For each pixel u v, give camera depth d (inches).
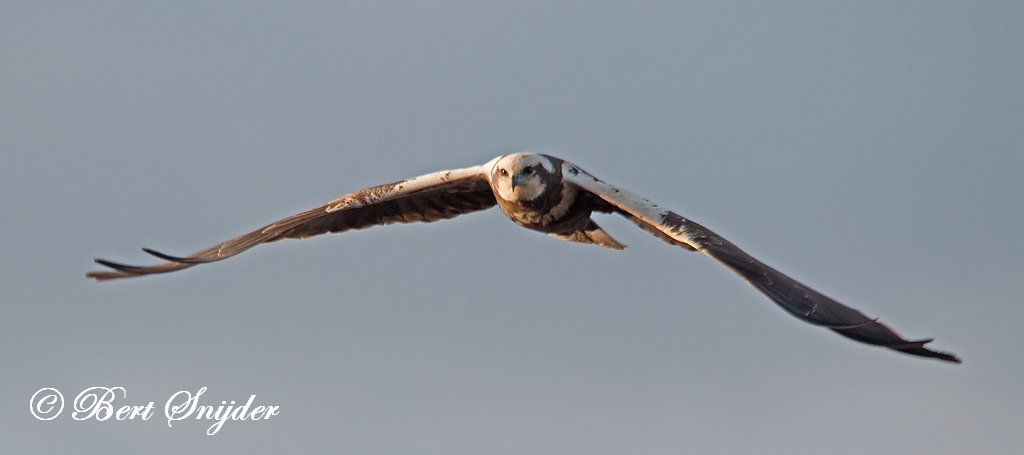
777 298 479.2
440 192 615.8
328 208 600.4
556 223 600.4
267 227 595.8
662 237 542.0
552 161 588.7
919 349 453.1
